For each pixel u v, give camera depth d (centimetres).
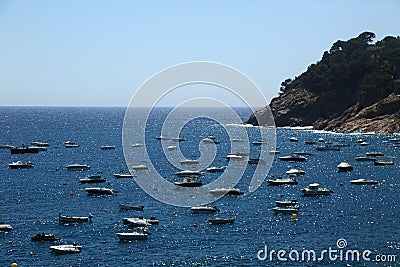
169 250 7494
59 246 7475
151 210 9781
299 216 9288
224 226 8662
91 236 8138
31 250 7488
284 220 9025
